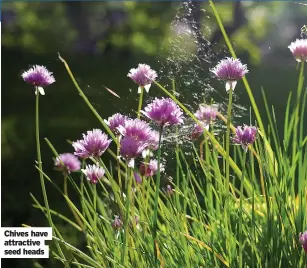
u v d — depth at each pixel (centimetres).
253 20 2020
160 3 2161
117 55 2280
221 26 238
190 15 339
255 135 222
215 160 253
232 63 210
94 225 237
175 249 238
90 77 1739
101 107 924
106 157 560
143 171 252
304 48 234
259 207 270
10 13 2197
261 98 985
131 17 2255
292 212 239
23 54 2161
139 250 229
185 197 250
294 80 1565
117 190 244
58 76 1773
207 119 267
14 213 640
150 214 258
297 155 239
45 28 2220
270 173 246
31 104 1452
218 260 230
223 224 244
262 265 223
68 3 2286
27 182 787
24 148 1012
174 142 301
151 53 2155
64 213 614
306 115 498
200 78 324
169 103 199
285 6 2219
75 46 2280
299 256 220
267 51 2236
